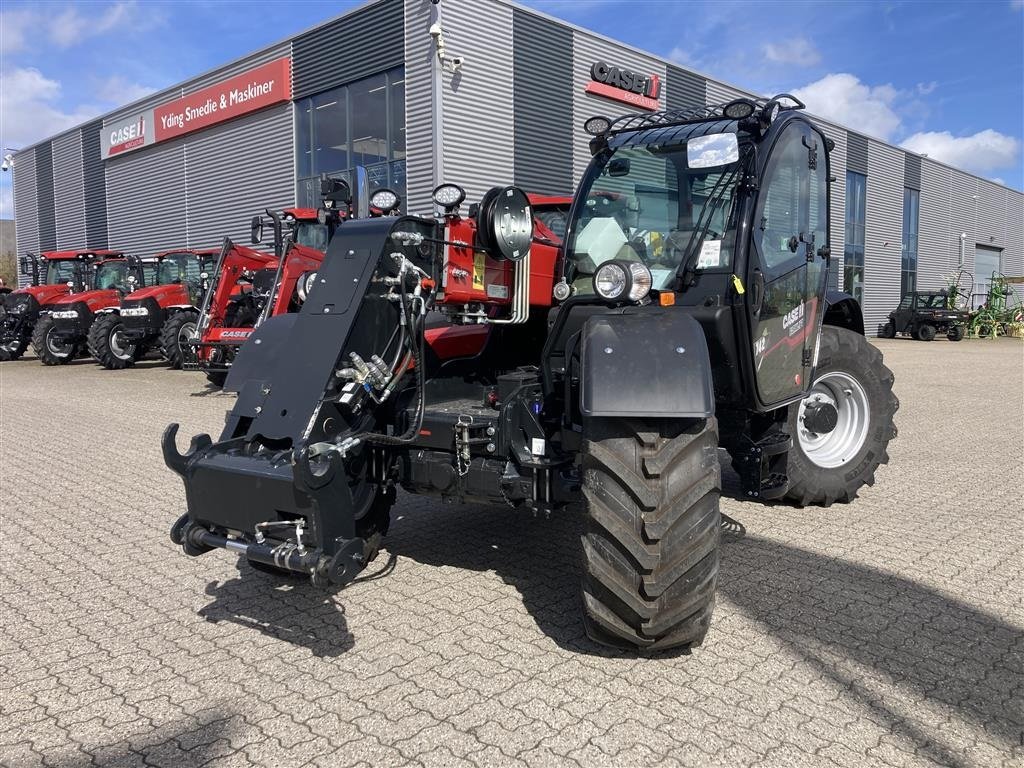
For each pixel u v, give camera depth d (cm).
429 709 260
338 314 305
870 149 2703
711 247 346
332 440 292
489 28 1481
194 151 2094
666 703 262
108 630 328
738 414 394
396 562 404
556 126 1614
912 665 289
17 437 772
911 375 1412
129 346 1505
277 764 231
